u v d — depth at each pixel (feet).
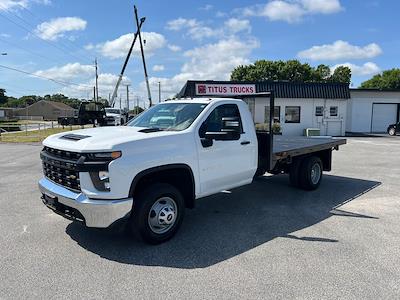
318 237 16.51
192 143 16.57
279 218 19.36
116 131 16.38
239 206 21.75
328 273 12.91
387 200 23.39
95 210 13.67
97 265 13.50
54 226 17.75
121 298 11.21
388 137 87.51
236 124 16.99
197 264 13.64
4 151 53.67
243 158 19.57
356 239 16.25
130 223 15.12
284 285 12.03
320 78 219.82
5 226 17.76
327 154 28.04
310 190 25.84
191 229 17.53
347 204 22.34
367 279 12.47
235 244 15.64
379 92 107.55
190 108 18.35
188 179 16.83
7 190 25.93
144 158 14.57
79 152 13.84
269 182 28.84
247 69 212.84
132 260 13.94
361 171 35.09
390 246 15.43
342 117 96.22
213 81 86.63
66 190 14.67
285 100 93.25
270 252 14.78
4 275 12.65
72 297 11.25
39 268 13.21
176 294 11.46
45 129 123.03
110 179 13.66
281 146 25.03
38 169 35.78
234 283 12.17
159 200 15.39
